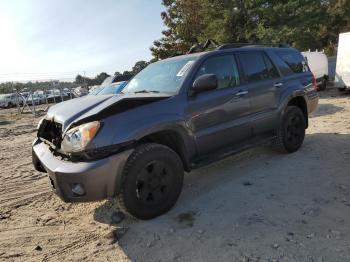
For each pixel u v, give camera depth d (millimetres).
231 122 4828
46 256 3439
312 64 18141
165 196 4008
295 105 6363
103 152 3574
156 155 3873
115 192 3650
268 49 5891
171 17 26203
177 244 3398
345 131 7531
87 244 3611
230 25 20984
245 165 5609
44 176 6281
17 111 27453
